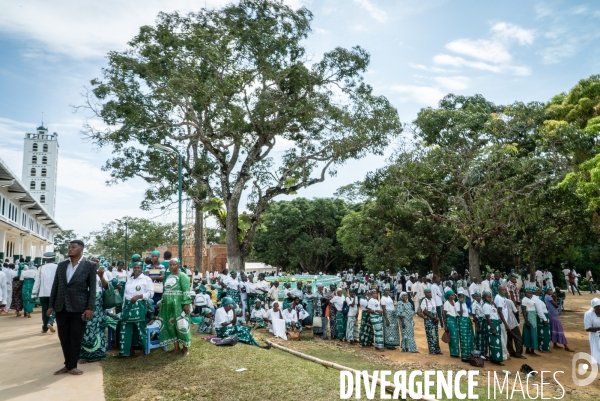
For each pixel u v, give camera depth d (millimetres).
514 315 12297
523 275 28516
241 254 23703
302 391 6359
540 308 12625
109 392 5992
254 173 25391
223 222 28859
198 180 24844
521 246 25938
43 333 10422
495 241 28203
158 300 9594
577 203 18891
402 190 22531
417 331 16312
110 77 20656
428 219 25719
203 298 12953
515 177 19469
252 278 16766
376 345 12953
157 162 24000
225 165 23719
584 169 14664
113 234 66250
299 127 24609
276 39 21094
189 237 36062
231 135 22031
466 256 40719
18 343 9227
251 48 21312
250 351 9023
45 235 52250
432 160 21203
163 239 64062
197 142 24547
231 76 22766
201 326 12023
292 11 21828
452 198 22359
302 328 16453
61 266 6766
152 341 8492
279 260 55250
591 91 19047
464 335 11648
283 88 22969
